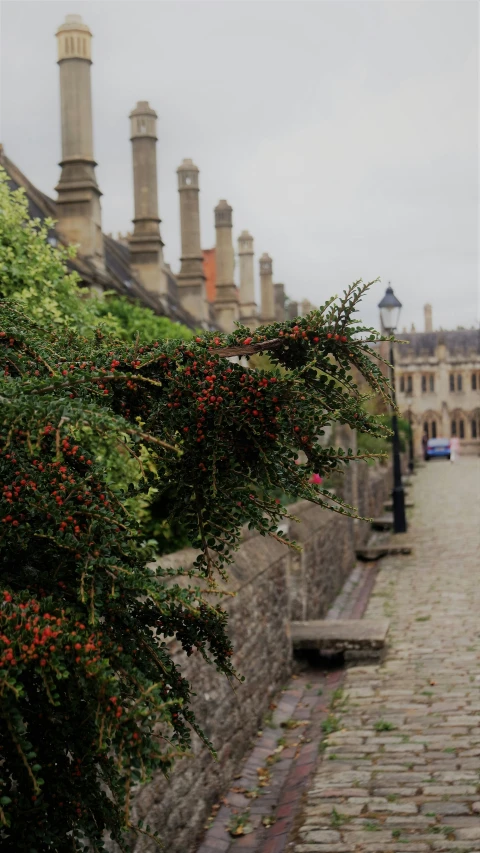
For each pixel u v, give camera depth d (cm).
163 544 750
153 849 468
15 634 195
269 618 795
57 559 237
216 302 3859
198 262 3216
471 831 464
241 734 666
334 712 704
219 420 248
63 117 1912
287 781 605
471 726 641
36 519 232
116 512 232
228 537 273
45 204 1942
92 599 215
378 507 2414
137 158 2652
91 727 211
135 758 191
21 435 206
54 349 275
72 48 1900
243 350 266
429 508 2403
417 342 10106
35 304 636
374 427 270
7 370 254
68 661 201
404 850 448
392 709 697
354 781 551
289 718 751
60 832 220
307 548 1045
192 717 255
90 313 707
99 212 1962
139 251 2677
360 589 1324
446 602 1124
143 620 259
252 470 267
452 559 1476
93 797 225
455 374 9962
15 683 191
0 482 227
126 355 259
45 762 218
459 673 786
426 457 5919
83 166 1900
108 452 588
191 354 256
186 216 3222
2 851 211
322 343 271
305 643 869
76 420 198
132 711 192
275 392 249
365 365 272
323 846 461
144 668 244
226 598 657
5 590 209
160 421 255
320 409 264
